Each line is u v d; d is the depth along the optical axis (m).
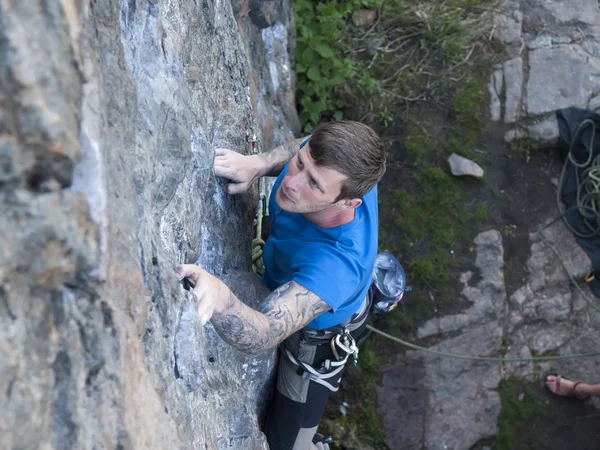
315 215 1.65
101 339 0.91
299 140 1.96
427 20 4.08
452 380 3.69
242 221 2.02
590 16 4.13
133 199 1.06
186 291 1.31
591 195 3.75
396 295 2.30
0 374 0.73
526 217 3.86
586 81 3.95
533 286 3.80
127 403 0.95
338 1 4.05
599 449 3.64
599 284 3.79
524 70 4.01
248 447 1.83
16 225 0.75
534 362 3.74
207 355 1.63
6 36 0.71
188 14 1.63
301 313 1.57
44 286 0.81
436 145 3.91
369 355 3.70
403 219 3.83
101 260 0.87
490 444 3.66
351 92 3.97
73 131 0.80
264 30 3.14
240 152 2.10
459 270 3.78
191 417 1.35
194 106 1.66
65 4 0.81
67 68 0.81
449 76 4.01
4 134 0.72
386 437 3.66
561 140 3.88
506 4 4.16
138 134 1.20
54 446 0.82
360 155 1.45
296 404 2.12
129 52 1.25
